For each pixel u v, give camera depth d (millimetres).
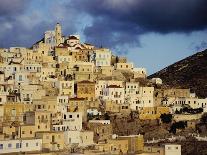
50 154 199625
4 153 196250
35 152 198750
